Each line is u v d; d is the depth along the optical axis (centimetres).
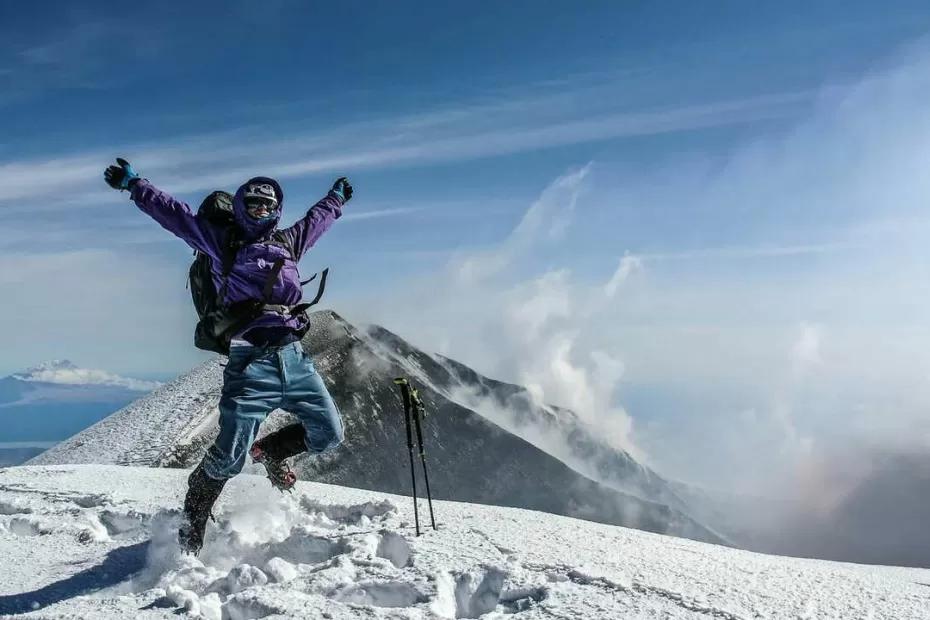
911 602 354
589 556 421
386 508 539
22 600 402
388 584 374
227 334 430
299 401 448
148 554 458
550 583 374
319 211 475
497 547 434
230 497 568
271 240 439
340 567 399
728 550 473
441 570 391
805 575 400
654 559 423
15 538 513
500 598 371
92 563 457
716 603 349
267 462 482
